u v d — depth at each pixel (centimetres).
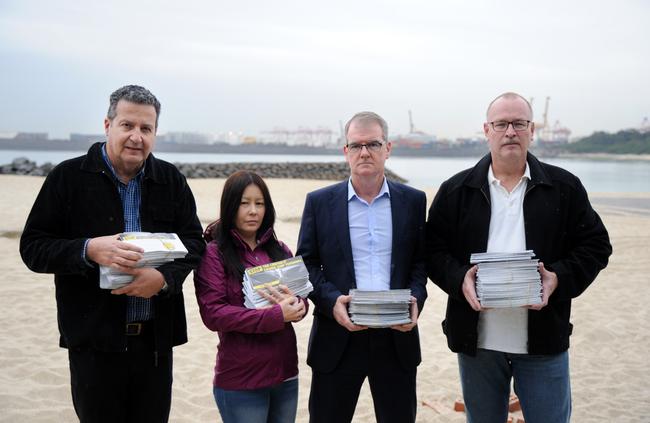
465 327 334
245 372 311
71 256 266
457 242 346
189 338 656
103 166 291
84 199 288
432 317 782
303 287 319
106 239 266
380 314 308
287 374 322
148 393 303
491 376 338
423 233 351
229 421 316
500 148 322
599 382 566
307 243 352
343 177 4659
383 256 340
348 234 339
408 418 338
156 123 294
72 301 287
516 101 320
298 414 484
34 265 275
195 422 463
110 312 286
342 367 337
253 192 323
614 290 928
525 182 332
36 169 3284
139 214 301
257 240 336
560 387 329
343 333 335
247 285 310
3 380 514
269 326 299
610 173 7019
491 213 333
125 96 283
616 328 738
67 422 449
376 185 342
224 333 317
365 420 479
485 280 305
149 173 300
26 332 647
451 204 348
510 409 478
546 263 326
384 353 335
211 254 321
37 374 530
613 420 482
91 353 287
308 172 4609
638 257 1205
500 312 329
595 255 324
